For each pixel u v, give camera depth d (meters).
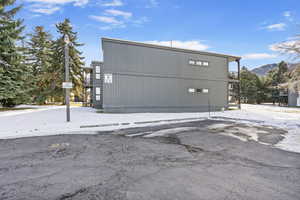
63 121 8.08
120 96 12.48
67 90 7.99
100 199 1.96
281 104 28.30
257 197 2.05
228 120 9.52
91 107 19.39
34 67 25.50
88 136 5.35
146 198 1.99
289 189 2.26
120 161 3.23
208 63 15.71
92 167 2.93
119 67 12.47
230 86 21.34
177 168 2.92
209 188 2.25
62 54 24.44
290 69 10.93
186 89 14.67
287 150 4.08
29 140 4.77
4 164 3.02
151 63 13.43
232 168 2.96
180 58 14.48
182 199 1.98
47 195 2.05
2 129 6.18
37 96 24.19
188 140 4.95
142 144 4.48
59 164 3.05
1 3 15.47
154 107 13.46
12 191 2.13
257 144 4.59
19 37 15.99
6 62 15.23
